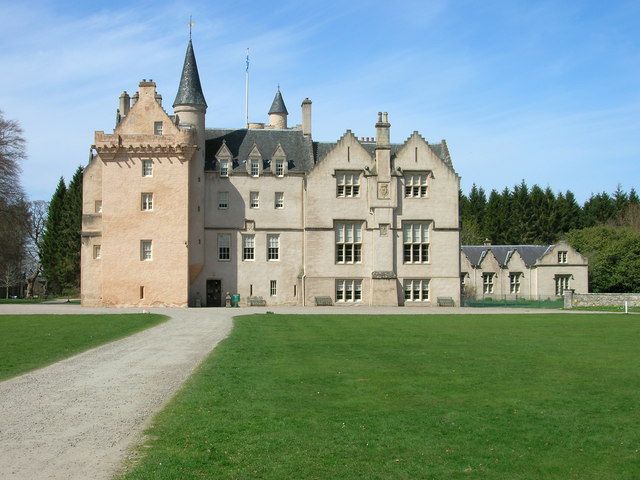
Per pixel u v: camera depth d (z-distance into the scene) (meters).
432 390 22.05
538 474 14.48
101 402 20.23
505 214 142.25
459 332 41.12
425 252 76.75
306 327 44.31
